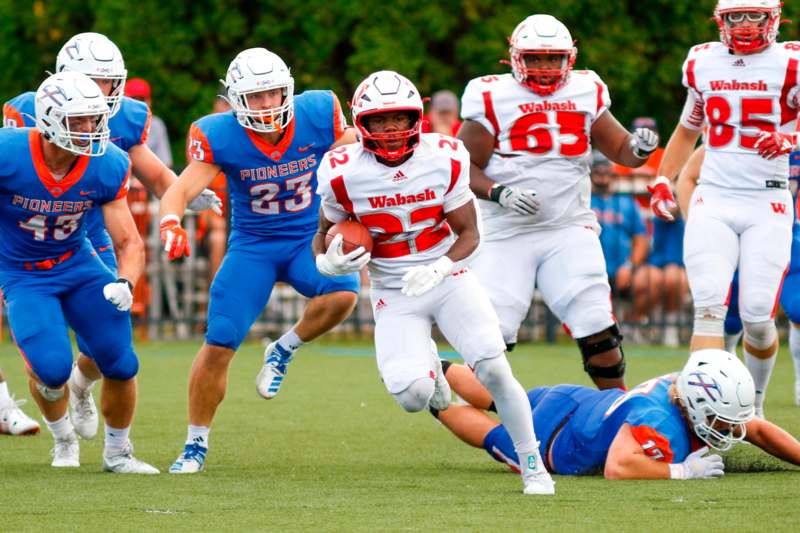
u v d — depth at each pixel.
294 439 29.92
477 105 28.31
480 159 28.58
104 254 28.38
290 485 23.67
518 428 22.45
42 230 24.53
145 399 36.25
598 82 28.42
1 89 60.69
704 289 28.83
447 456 27.53
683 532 18.94
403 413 34.03
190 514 20.61
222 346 25.97
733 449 26.11
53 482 24.08
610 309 28.77
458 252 22.33
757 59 28.86
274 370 28.31
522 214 27.28
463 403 27.44
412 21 57.62
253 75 25.36
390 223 22.81
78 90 23.42
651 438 23.33
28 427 30.53
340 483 23.91
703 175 29.70
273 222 26.88
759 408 31.36
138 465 25.55
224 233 51.41
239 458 27.34
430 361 23.12
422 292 21.55
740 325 32.31
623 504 21.09
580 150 28.44
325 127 26.55
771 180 29.12
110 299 23.55
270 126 25.67
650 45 57.56
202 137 26.06
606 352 28.75
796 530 19.03
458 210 22.75
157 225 51.50
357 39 57.41
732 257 29.11
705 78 29.31
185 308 52.53
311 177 26.78
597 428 23.95
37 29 60.28
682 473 23.47
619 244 50.31
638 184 50.19
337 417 33.31
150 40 58.44
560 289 28.67
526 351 49.62
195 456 25.72
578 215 28.83
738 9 28.34
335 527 19.45
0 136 24.12
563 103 28.19
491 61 57.22
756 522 19.58
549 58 27.89
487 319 22.70
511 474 25.00
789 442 23.91
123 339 25.02
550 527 19.33
